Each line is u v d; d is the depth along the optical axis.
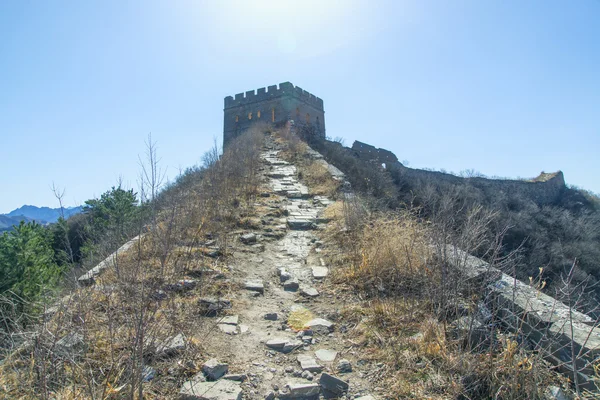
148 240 5.77
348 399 2.93
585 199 35.34
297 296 4.96
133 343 2.89
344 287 4.98
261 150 18.72
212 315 4.29
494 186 30.27
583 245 18.45
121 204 9.18
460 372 3.02
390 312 4.11
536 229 19.92
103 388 2.68
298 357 3.54
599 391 2.60
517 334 3.22
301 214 8.76
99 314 3.63
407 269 4.79
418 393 2.88
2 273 5.92
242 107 38.88
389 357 3.37
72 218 10.86
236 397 2.84
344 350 3.66
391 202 11.78
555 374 2.97
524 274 4.86
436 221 4.95
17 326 3.04
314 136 25.62
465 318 3.59
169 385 2.97
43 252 7.86
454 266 4.10
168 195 9.41
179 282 4.67
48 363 2.68
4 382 2.68
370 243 5.88
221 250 6.22
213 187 9.54
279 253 6.58
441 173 31.09
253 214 8.48
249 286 5.12
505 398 2.70
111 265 4.87
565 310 3.46
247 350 3.65
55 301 3.66
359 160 24.70
